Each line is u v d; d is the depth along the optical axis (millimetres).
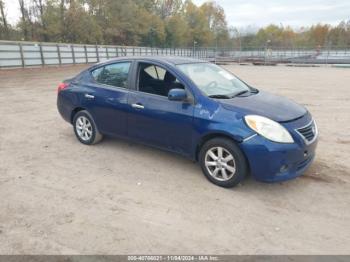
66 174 4242
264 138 3445
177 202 3506
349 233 2963
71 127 6695
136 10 55875
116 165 4555
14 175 4195
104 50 34750
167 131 4215
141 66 4582
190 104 3967
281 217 3227
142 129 4516
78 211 3303
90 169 4410
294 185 3955
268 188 3861
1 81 16000
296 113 3809
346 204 3502
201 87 4078
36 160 4746
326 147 5449
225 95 4102
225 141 3684
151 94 4395
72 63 29594
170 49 52281
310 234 2943
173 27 69125
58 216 3201
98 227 3014
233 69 29828
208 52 51781
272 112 3678
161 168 4449
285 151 3438
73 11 41312
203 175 4207
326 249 2729
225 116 3678
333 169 4465
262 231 2980
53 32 40719
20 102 9922
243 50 50094
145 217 3195
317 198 3633
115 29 49531
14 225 3031
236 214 3270
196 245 2764
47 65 26359
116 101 4719
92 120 5211
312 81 17250
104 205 3430
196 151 4043
